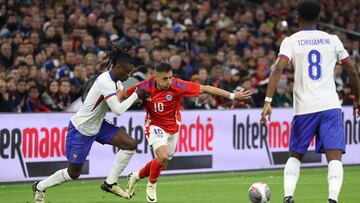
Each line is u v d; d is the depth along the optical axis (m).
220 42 55.47
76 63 45.31
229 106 44.34
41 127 36.50
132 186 28.38
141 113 39.06
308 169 43.12
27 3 51.66
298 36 23.45
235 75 46.47
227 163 41.44
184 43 53.56
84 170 37.44
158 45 47.50
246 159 42.03
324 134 23.09
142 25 53.66
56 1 52.59
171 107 27.41
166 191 33.06
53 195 31.58
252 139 42.28
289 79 49.34
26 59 42.09
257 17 62.56
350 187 34.47
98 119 26.72
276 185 35.31
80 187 34.44
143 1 58.16
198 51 54.25
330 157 23.09
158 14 56.50
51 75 44.03
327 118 23.11
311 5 23.55
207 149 40.75
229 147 41.50
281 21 63.06
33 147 36.28
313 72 23.22
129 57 25.94
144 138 39.09
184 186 34.97
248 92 27.08
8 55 44.62
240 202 29.45
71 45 46.47
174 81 27.33
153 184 27.59
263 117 23.25
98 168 37.88
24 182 36.06
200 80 43.94
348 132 44.94
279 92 46.84
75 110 40.84
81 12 51.41
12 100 39.62
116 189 28.27
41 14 51.69
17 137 35.81
